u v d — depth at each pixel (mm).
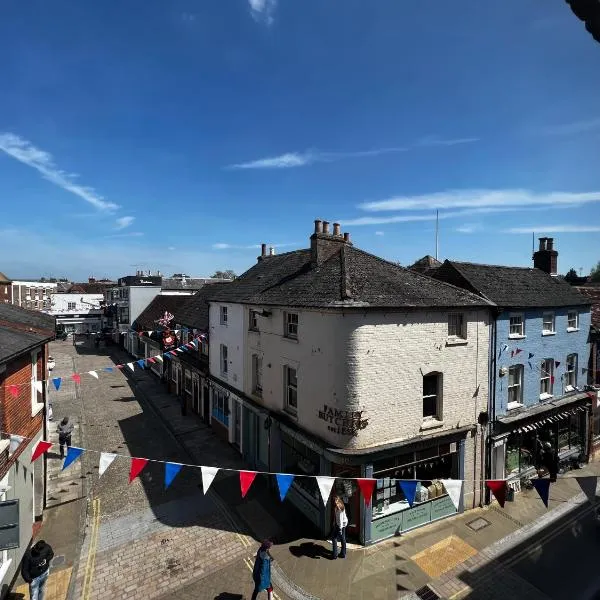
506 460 14078
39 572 8359
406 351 11414
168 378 26641
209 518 12109
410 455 11602
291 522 11977
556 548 10930
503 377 13703
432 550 10750
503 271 16500
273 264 19219
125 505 12742
